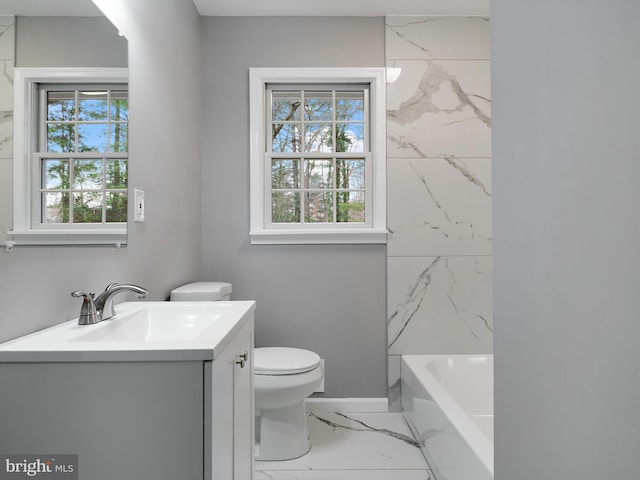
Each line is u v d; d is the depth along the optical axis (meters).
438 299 2.43
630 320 0.40
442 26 2.44
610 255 0.44
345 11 2.39
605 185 0.44
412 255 2.43
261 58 2.42
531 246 0.63
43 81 0.98
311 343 2.42
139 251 1.54
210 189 2.41
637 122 0.39
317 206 2.51
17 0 0.89
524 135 0.65
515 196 0.68
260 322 2.41
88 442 0.78
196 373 0.79
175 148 1.95
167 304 1.38
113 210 1.33
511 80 0.70
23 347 0.80
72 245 1.12
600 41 0.45
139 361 0.79
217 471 0.85
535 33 0.61
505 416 0.73
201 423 0.79
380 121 2.42
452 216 2.44
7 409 0.78
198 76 2.35
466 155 2.44
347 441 2.05
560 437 0.54
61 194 1.05
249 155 2.42
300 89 2.50
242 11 2.38
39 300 0.99
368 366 2.43
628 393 0.41
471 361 2.36
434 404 1.73
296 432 1.90
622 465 0.42
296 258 2.42
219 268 2.40
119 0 1.37
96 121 1.22
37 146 0.96
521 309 0.66
